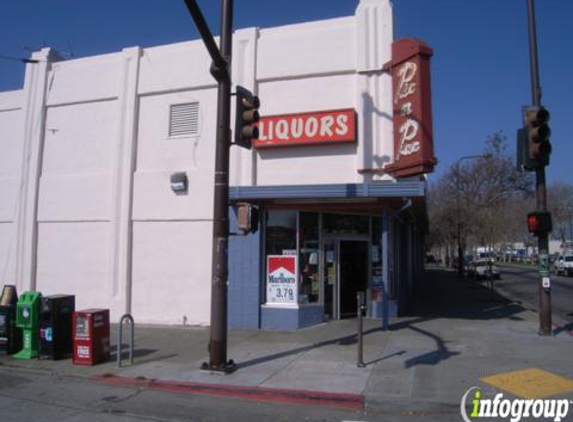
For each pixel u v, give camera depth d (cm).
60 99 1652
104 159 1579
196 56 1505
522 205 5212
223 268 909
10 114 1725
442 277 4206
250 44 1451
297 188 1272
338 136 1345
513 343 1094
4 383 871
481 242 4600
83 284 1555
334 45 1395
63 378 905
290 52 1426
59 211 1606
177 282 1465
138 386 849
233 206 1372
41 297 1057
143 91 1550
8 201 1677
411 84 1228
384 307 1275
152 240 1498
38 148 1648
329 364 934
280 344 1126
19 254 1630
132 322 995
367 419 677
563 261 4725
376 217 1484
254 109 942
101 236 1552
